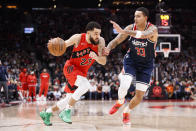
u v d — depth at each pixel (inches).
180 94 574.9
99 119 200.4
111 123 176.2
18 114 239.6
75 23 992.9
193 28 1011.3
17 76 568.4
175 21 1019.3
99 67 716.7
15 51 814.5
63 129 146.6
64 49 145.3
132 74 165.3
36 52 845.8
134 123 176.4
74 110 284.0
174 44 709.3
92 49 155.3
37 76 641.6
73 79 156.2
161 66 743.7
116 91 565.9
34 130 142.9
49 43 143.9
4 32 918.4
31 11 986.1
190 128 154.9
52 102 442.9
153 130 146.5
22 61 720.3
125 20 953.5
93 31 148.8
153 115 228.8
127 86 162.7
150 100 509.4
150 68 168.7
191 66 761.0
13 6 963.3
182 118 205.9
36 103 415.5
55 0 942.4
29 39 915.4
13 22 957.8
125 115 175.9
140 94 170.1
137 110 279.7
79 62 157.5
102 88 554.6
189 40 976.3
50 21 983.6
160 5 506.9
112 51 853.2
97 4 973.8
